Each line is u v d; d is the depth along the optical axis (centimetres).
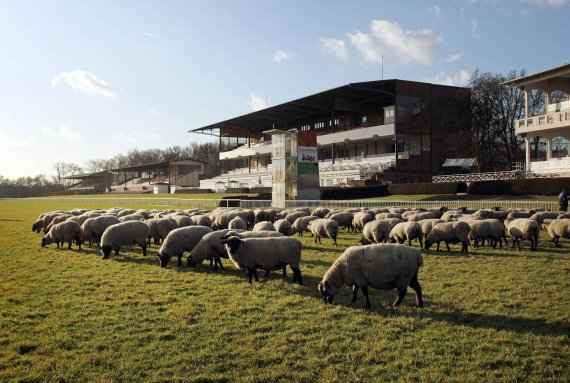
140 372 740
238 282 1368
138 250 2088
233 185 10738
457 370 730
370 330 913
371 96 7888
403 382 693
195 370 742
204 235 1642
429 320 974
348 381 700
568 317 976
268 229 1998
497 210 2670
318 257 1798
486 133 7675
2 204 8588
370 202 4125
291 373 726
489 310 1038
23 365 775
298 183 4956
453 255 1780
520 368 734
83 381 715
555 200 4200
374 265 1038
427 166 7488
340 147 9488
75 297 1211
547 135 5500
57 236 2194
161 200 7006
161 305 1125
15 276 1502
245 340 869
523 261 1631
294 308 1076
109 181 16300
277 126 11212
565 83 5553
